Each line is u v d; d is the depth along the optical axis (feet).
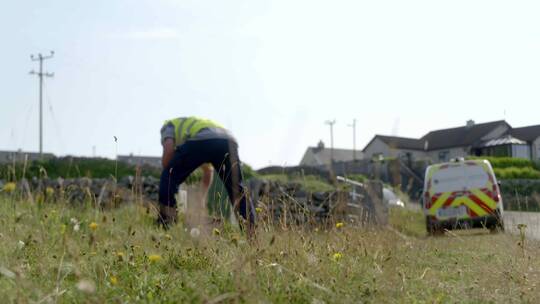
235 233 17.69
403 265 16.34
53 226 18.25
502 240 23.59
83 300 10.44
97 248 15.75
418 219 30.81
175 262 14.96
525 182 113.50
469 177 45.83
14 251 14.52
